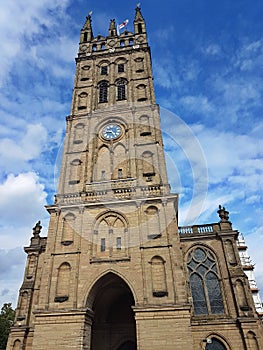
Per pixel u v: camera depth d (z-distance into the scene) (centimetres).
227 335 2886
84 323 2520
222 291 3144
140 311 2486
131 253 2808
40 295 2706
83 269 2786
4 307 6225
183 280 2602
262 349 2744
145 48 4812
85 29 5519
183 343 2317
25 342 3120
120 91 4350
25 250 3703
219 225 3581
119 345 3238
